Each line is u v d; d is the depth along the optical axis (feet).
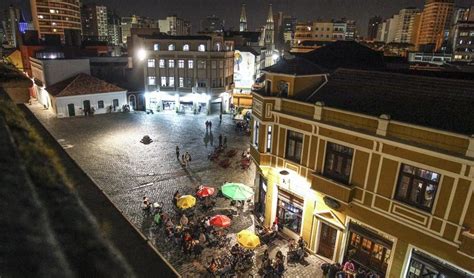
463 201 46.50
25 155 7.62
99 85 178.60
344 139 58.70
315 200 66.44
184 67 182.60
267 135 72.18
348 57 100.78
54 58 185.88
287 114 66.69
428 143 48.78
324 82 71.10
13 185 5.54
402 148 51.42
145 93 188.65
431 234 50.34
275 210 76.13
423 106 54.03
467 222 46.60
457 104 51.93
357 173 58.23
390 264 56.80
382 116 52.39
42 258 4.92
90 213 7.72
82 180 18.54
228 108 195.21
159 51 181.37
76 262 6.09
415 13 549.13
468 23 267.80
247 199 88.02
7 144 6.45
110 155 118.42
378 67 94.84
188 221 74.84
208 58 178.60
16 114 9.31
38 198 6.08
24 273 4.43
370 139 54.70
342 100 63.00
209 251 68.39
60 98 163.73
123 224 18.57
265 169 74.79
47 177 7.50
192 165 111.96
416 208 51.67
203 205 83.66
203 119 174.70
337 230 63.82
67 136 137.80
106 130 148.66
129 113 184.03
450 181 47.32
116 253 7.51
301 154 67.26
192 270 62.69
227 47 198.18
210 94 183.21
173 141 136.15
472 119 48.55
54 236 5.74
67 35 236.63
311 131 63.98
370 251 60.49
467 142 45.01
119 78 207.62
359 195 58.49
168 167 109.60
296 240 72.90
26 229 5.09
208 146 131.44
